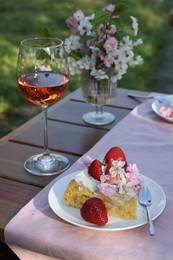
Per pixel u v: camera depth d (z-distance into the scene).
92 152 1.30
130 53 1.46
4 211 1.07
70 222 0.97
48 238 0.95
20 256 1.01
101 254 0.90
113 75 1.50
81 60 1.47
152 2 7.05
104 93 1.54
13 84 3.92
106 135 1.41
